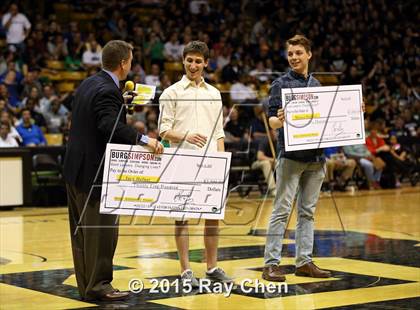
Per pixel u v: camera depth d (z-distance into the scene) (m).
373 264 5.90
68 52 14.80
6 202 10.73
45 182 11.23
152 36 15.89
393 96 17.23
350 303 4.52
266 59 16.55
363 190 13.59
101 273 4.65
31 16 15.53
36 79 13.28
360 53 18.08
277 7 19.08
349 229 8.12
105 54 4.72
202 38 16.36
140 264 6.01
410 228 8.21
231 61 15.64
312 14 18.86
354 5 19.64
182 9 17.64
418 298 4.65
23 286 5.16
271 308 4.41
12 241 7.52
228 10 18.23
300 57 5.30
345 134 5.09
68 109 13.17
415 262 5.99
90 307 4.49
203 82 5.18
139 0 17.84
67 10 16.97
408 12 20.25
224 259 6.21
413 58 18.81
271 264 5.27
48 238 7.75
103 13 16.41
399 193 12.95
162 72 14.21
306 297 4.71
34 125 11.91
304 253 5.42
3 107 11.84
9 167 10.74
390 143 14.26
